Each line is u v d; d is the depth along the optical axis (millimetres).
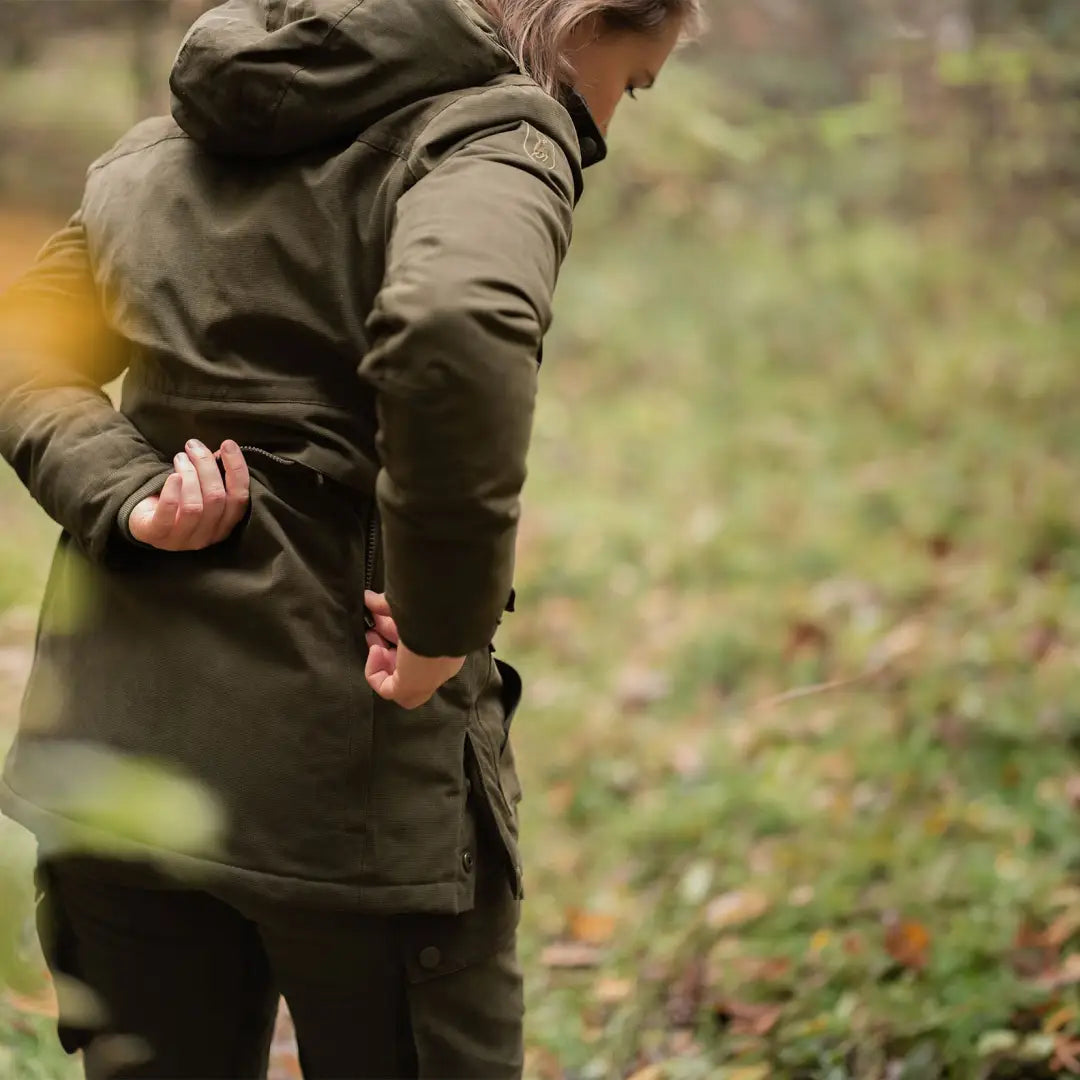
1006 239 9805
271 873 1607
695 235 10266
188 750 1622
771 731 4562
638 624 5742
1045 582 5465
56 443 1710
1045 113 8594
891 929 3178
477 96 1603
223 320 1648
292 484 1643
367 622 1646
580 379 8719
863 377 8086
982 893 3316
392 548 1451
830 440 7367
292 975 1740
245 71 1607
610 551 6352
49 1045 2145
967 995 2844
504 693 1839
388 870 1629
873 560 5969
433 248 1427
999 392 7535
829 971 3047
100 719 1674
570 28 1737
